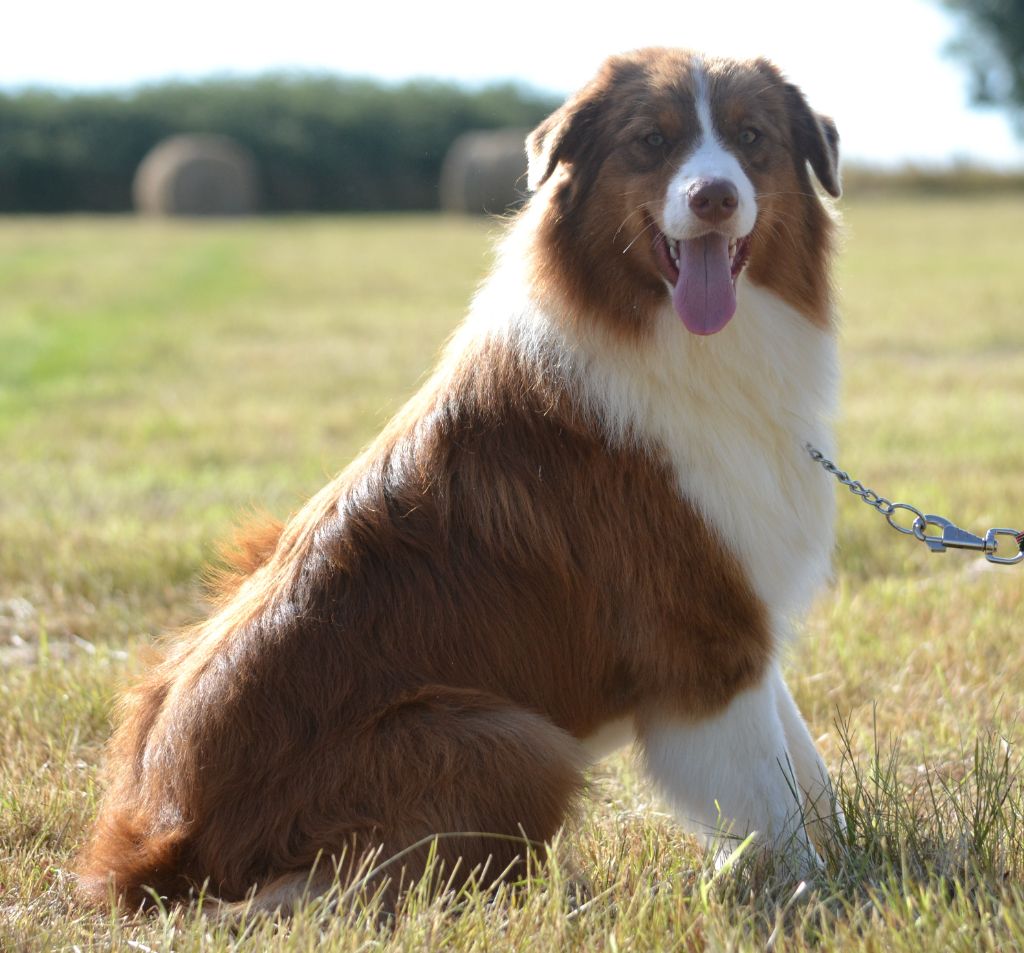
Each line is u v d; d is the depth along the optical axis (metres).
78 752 4.91
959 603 6.23
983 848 3.78
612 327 3.95
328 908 3.37
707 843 3.98
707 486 3.89
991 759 4.39
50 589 6.90
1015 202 44.09
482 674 3.82
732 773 3.90
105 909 3.69
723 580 3.89
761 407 4.05
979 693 5.31
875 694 5.37
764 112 4.12
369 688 3.71
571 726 4.02
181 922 3.46
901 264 24.53
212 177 48.53
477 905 3.37
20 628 6.41
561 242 4.07
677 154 3.98
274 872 3.64
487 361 4.00
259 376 13.90
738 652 3.91
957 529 4.51
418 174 57.06
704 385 3.95
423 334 16.92
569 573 3.88
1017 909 3.25
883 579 6.87
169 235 37.84
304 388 13.13
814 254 4.26
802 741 4.23
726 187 3.78
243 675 3.72
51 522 7.91
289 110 55.81
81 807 4.39
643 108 4.03
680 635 3.90
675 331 3.95
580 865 3.89
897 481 8.45
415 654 3.77
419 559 3.83
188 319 18.97
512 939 3.32
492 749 3.62
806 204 4.26
